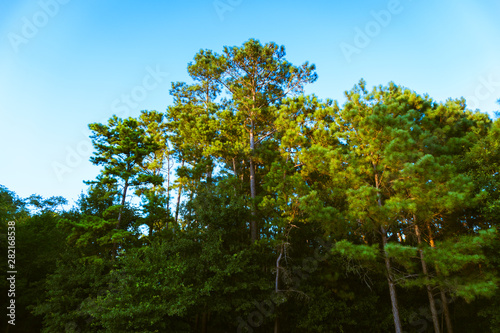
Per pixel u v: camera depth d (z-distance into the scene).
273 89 28.30
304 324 15.90
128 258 14.17
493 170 15.14
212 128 22.83
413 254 11.06
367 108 17.92
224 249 17.11
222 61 26.86
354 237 17.08
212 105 29.06
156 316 12.25
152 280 13.56
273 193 20.89
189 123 24.33
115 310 12.06
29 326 20.19
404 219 14.44
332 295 17.52
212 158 22.78
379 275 17.91
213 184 20.14
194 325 19.89
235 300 15.69
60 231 21.78
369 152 15.78
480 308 15.61
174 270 14.31
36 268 20.25
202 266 16.17
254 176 23.48
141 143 20.44
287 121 21.05
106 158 19.39
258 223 20.38
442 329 17.59
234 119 22.95
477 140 16.88
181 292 13.96
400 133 13.38
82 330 14.44
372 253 11.52
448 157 14.66
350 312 16.45
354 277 18.17
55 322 14.26
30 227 22.55
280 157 21.77
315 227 18.64
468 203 11.48
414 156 13.29
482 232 10.69
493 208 13.59
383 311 17.62
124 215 18.92
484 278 12.01
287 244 16.92
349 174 14.44
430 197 12.11
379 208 12.56
